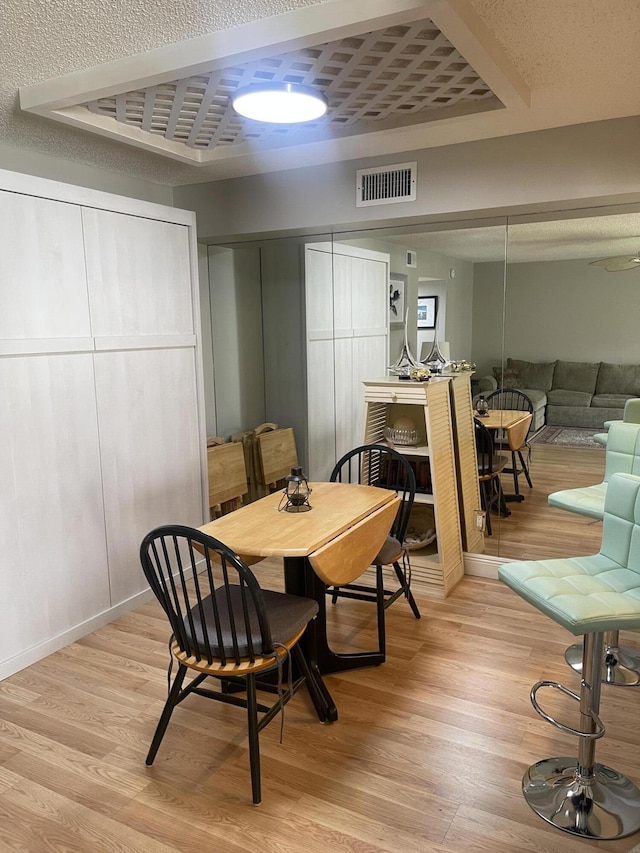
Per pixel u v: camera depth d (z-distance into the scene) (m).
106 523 2.96
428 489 3.29
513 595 3.20
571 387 3.06
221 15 1.65
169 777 1.96
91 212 2.77
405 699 2.34
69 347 2.69
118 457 3.00
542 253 3.03
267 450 3.94
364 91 2.15
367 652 2.64
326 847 1.67
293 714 2.28
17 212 2.44
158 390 3.22
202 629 1.85
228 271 3.95
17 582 2.55
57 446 2.68
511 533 3.31
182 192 3.73
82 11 1.61
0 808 1.85
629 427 2.41
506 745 2.07
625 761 1.97
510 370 3.19
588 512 2.42
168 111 2.34
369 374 3.55
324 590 2.45
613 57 1.96
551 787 1.85
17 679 2.52
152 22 1.69
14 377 2.47
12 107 2.31
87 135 2.68
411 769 1.97
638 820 1.73
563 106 2.40
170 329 3.29
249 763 2.02
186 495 3.46
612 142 2.58
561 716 2.21
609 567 1.85
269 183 3.42
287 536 2.15
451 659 2.60
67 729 2.21
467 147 2.86
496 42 1.82
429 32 1.69
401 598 3.20
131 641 2.82
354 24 1.57
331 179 3.24
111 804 1.85
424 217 3.09
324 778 1.94
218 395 4.14
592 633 1.64
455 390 3.29
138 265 3.05
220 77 1.98
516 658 2.60
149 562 1.90
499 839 1.69
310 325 3.74
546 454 3.16
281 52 1.73
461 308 3.26
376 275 3.46
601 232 2.89
